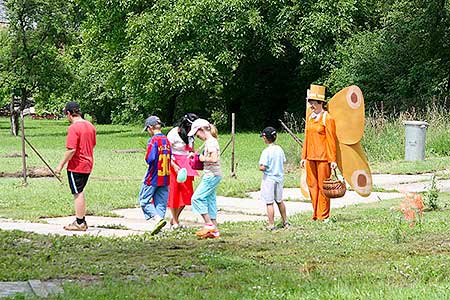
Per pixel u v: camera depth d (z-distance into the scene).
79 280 9.00
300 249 11.15
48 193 19.27
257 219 15.09
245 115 50.97
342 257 10.52
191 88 44.31
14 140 44.34
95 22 49.88
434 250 10.97
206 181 12.30
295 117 48.34
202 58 42.56
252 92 50.25
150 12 44.31
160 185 13.17
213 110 53.12
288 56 48.78
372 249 11.10
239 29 42.97
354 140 14.66
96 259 10.34
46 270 9.47
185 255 10.66
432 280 8.76
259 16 43.03
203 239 12.19
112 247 11.34
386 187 20.86
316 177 14.53
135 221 14.77
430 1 40.50
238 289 8.34
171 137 13.70
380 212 15.57
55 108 74.06
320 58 44.44
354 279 8.78
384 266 9.64
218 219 15.03
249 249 11.20
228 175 23.42
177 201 13.61
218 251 10.98
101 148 37.12
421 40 41.06
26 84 50.25
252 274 9.17
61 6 50.97
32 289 8.41
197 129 12.49
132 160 29.41
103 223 14.43
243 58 47.34
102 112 68.25
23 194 19.08
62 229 13.59
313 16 43.47
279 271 9.40
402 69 41.09
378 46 41.75
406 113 33.06
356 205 16.95
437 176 23.34
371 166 26.14
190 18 42.44
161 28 42.75
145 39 43.25
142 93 46.09
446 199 17.50
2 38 50.28
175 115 57.09
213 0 42.62
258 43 46.09
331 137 14.37
